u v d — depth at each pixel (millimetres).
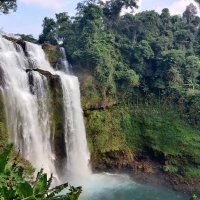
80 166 39406
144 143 43312
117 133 43625
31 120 33594
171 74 47375
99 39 48344
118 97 46125
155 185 38406
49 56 44344
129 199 34125
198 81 50688
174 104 46844
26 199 5488
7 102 31109
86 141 41062
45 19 53094
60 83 37156
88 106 42250
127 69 48094
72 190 5895
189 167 40812
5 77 32094
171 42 57094
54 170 35969
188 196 36562
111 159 42000
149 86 48250
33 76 34781
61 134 37250
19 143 31891
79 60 45219
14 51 37219
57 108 36875
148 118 45344
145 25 57875
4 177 5504
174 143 42656
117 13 57938
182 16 72062
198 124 45156
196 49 60125
